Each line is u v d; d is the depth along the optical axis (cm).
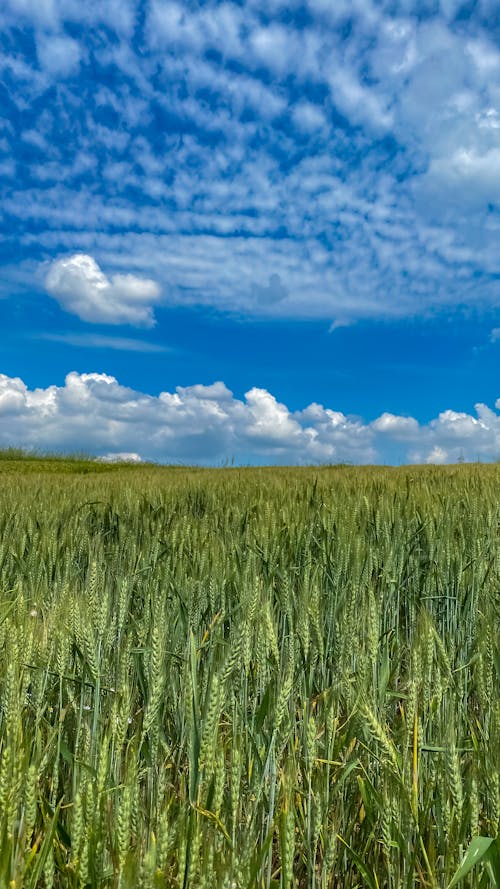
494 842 122
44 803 159
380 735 153
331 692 198
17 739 137
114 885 132
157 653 178
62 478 1139
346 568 321
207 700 159
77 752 169
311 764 157
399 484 710
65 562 378
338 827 165
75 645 200
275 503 580
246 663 195
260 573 331
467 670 229
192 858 122
